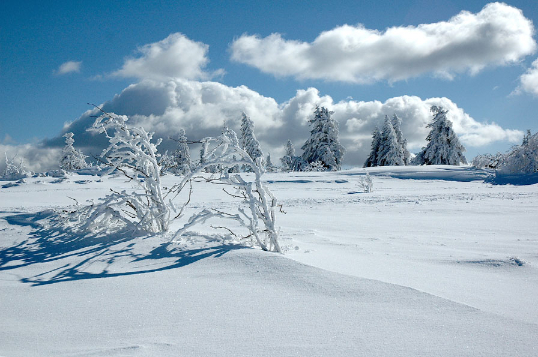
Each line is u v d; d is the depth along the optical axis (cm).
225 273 353
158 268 382
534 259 423
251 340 212
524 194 1465
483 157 3328
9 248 504
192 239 487
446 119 4362
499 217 871
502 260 409
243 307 267
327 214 1040
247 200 478
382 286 295
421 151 4603
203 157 554
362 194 1850
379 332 218
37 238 551
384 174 3108
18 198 1755
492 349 195
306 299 279
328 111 4725
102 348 207
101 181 2792
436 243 559
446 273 370
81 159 4600
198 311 263
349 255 462
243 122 4422
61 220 630
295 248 496
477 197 1390
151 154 582
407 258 449
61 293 319
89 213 615
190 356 194
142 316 259
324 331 221
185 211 999
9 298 309
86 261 421
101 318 258
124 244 474
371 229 738
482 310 248
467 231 683
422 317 238
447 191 1845
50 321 256
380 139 5134
